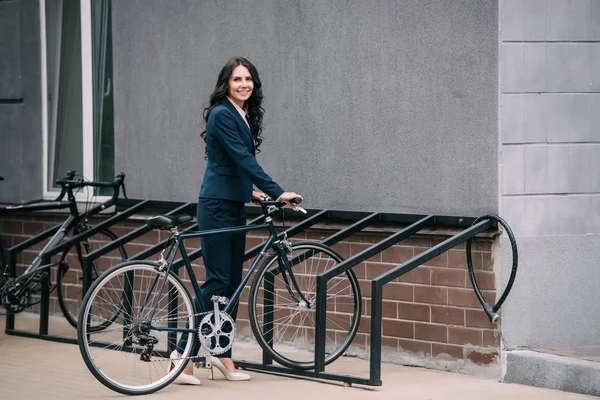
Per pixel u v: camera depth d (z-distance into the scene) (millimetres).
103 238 9859
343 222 8359
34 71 10453
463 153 7703
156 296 7062
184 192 9375
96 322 9117
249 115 7457
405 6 7969
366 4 8188
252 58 8891
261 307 8789
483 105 7586
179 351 7168
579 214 7742
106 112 10055
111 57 10000
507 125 7523
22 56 10508
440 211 7844
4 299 8930
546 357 7270
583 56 7723
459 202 7738
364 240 8234
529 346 7605
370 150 8219
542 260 7625
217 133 7164
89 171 10078
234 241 7355
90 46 10062
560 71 7656
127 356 8219
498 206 7523
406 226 7992
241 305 8945
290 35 8641
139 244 9617
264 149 8836
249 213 8953
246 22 8922
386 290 8125
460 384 7328
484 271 7590
